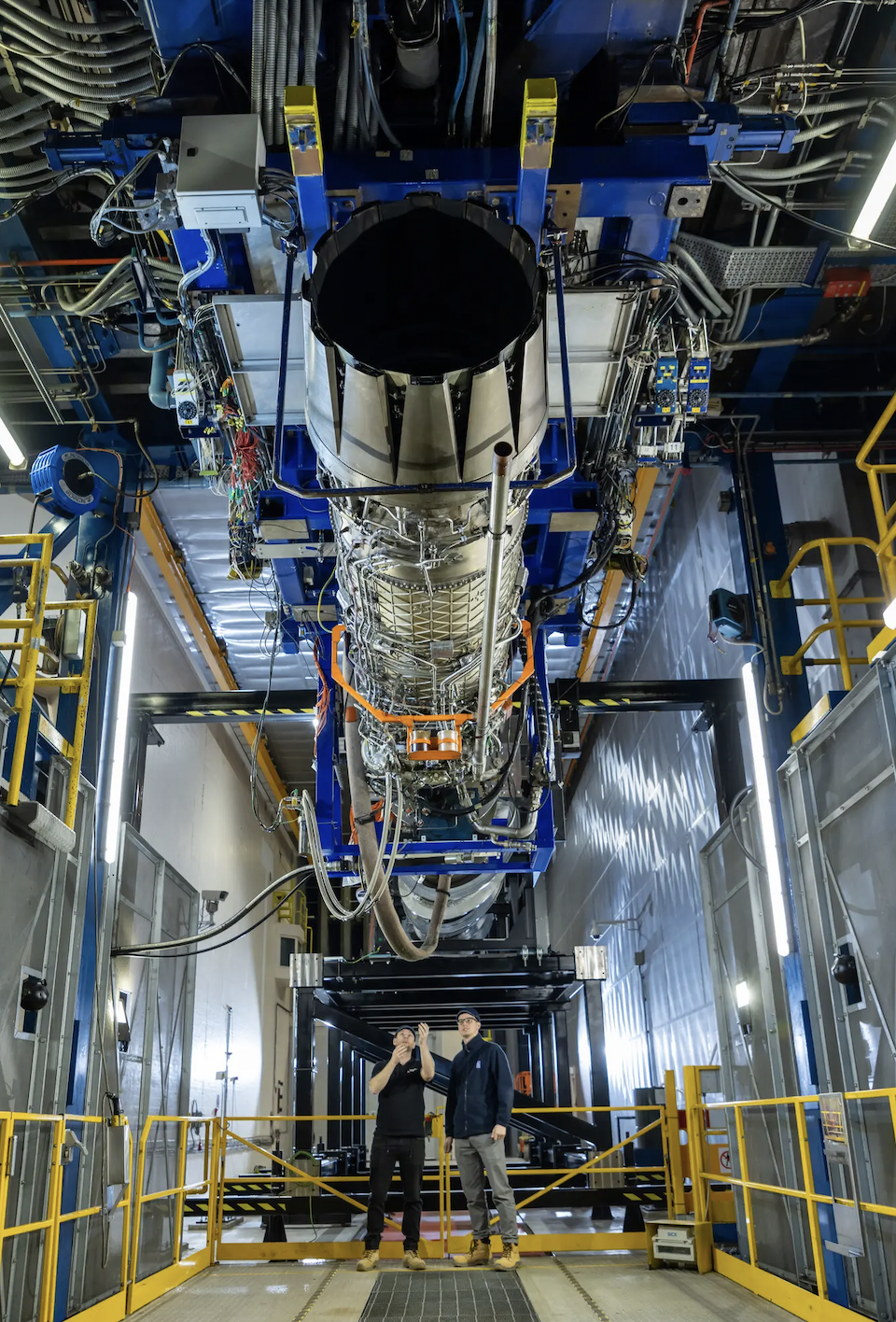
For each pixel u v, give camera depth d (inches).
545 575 339.9
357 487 203.2
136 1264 277.6
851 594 387.2
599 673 707.4
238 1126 722.2
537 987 568.4
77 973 269.3
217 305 241.9
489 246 192.1
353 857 338.6
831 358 426.6
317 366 201.6
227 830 730.8
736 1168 318.7
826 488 418.3
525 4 226.5
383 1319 250.8
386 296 197.8
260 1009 832.3
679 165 224.2
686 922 529.7
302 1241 400.5
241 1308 270.5
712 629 404.2
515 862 364.2
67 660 335.0
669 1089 377.1
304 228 212.2
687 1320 243.4
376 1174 326.0
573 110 235.6
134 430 414.9
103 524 394.6
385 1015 647.8
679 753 546.0
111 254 366.3
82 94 300.8
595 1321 243.6
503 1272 311.9
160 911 342.6
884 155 324.5
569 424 200.1
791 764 279.7
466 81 229.8
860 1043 234.2
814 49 309.7
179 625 573.3
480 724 264.2
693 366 256.4
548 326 246.5
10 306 363.9
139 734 459.5
